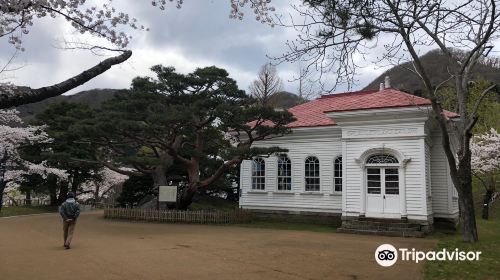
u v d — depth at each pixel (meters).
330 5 9.18
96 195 46.22
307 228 21.66
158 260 11.52
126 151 29.55
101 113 23.72
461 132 15.66
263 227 21.61
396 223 19.50
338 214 24.14
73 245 14.29
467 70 15.70
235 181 39.44
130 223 22.75
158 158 25.09
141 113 23.36
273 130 23.11
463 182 15.70
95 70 5.23
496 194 35.44
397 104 20.19
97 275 9.62
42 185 39.44
